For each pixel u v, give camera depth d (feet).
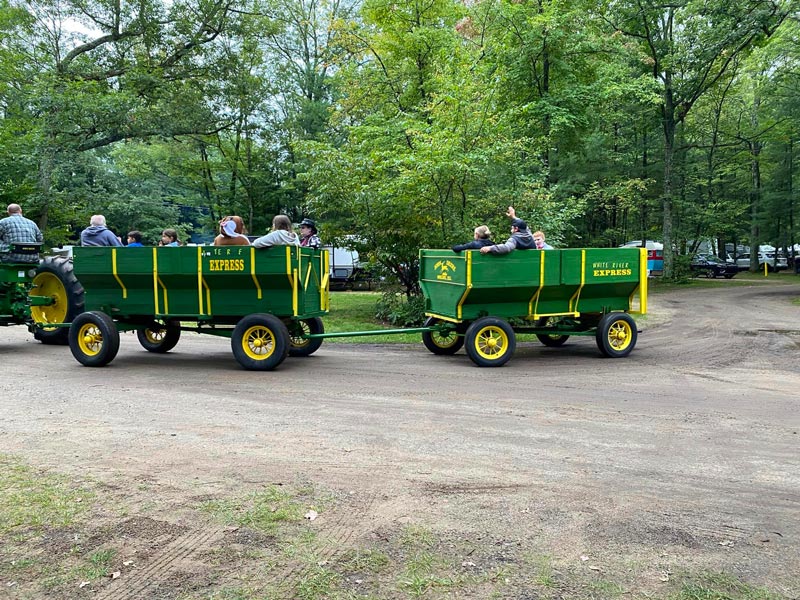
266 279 27.58
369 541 11.39
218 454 16.15
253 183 110.32
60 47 76.79
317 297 31.63
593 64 78.23
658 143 112.88
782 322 49.08
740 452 16.84
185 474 14.66
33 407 20.88
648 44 96.12
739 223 131.44
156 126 77.25
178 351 33.96
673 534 11.85
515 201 47.06
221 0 80.69
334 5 110.22
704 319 51.29
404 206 45.47
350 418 19.93
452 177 43.93
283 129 106.32
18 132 64.49
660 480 14.69
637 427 19.24
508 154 45.85
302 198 105.70
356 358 32.50
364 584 9.95
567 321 34.78
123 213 111.96
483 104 46.21
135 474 14.62
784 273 138.51
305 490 13.75
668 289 88.94
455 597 9.61
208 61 83.25
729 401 22.93
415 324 44.65
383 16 74.13
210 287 28.27
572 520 12.41
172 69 82.33
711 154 121.39
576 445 17.33
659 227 123.75
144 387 24.31
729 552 11.16
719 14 79.97
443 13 73.00
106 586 9.84
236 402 21.97
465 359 32.55
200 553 10.89
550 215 49.11
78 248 28.55
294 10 108.37
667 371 29.25
